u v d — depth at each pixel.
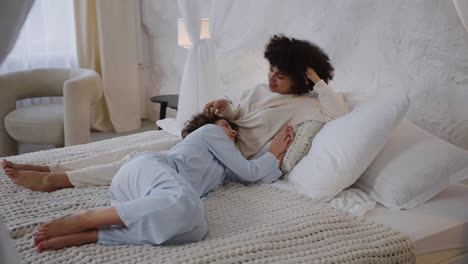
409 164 1.67
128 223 1.30
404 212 1.62
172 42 3.86
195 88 2.74
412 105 2.08
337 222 1.47
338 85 2.36
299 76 2.02
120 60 3.97
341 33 2.30
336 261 1.26
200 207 1.36
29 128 2.90
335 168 1.66
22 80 3.09
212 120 1.99
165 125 2.46
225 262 1.20
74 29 3.79
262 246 1.29
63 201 1.58
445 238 1.50
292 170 1.84
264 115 2.04
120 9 3.88
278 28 2.62
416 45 2.02
